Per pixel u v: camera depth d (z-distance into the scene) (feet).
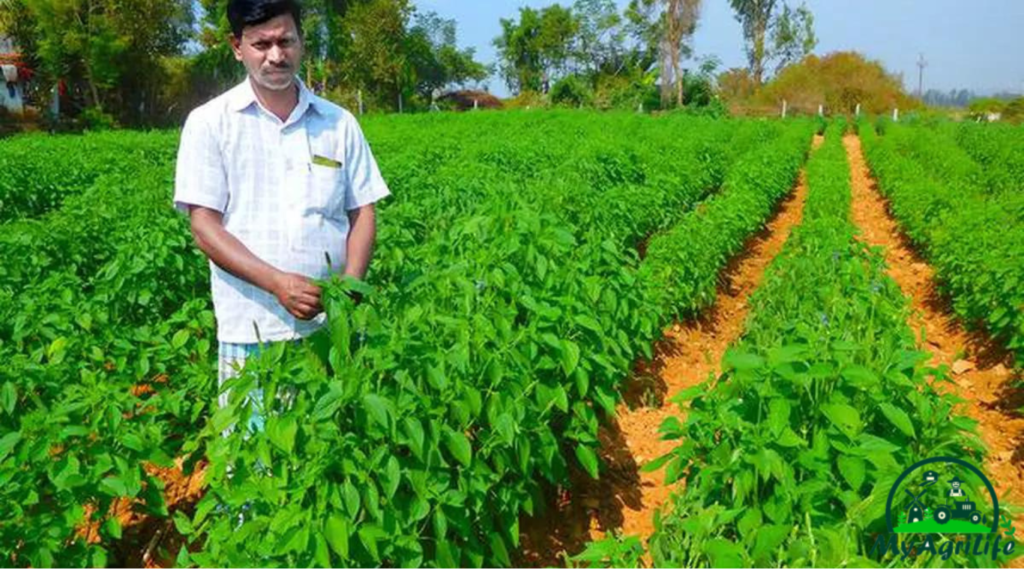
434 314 11.44
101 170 44.29
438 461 10.02
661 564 8.81
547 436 12.53
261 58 10.07
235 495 8.96
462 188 29.19
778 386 10.21
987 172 60.85
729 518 9.01
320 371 9.32
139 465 12.00
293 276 10.05
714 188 54.24
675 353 23.94
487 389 11.48
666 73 199.21
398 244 19.52
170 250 20.01
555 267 15.57
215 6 173.17
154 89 154.71
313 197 10.77
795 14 226.17
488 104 261.03
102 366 14.84
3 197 34.09
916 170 53.01
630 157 46.55
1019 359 19.97
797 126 118.73
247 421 9.15
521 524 14.55
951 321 27.71
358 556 9.44
